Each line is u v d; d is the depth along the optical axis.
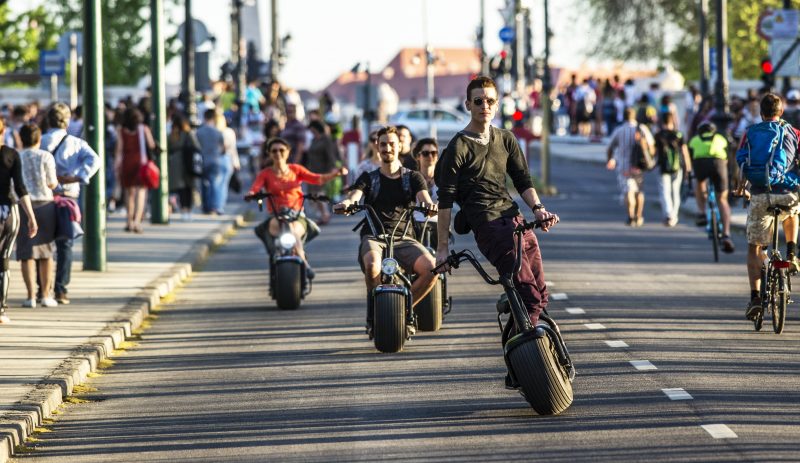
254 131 88.44
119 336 27.75
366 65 76.75
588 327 28.20
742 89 110.25
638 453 17.59
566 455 17.64
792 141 27.88
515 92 126.56
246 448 18.66
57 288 31.84
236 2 92.88
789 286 27.14
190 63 62.56
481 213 20.22
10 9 121.75
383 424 19.80
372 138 36.69
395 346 25.52
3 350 25.27
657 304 31.72
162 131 54.28
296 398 21.86
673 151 54.16
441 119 122.44
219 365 25.12
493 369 23.80
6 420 19.52
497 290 34.94
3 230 28.56
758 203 27.66
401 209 26.16
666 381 22.20
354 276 38.75
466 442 18.56
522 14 114.25
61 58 65.12
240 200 70.44
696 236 50.09
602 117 118.94
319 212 59.50
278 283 32.06
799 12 58.97
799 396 20.94
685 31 133.25
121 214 59.25
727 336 26.88
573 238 49.31
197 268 41.97
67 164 32.09
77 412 21.39
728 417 19.48
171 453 18.56
